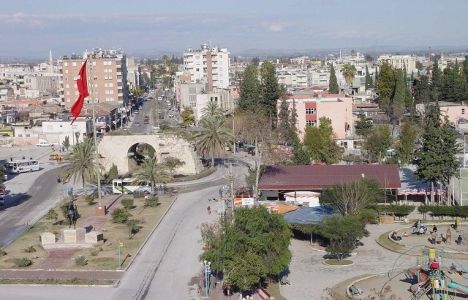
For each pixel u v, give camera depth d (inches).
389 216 3713.1
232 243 2428.6
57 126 7696.9
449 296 2359.7
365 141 5792.3
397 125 7140.8
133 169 5344.5
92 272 2785.4
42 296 2480.3
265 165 4628.4
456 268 2711.6
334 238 2962.6
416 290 2396.7
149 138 5497.1
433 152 3873.0
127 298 2445.9
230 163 5753.0
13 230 3671.3
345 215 3164.4
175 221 3772.1
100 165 4690.0
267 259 2459.4
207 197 4448.8
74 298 2449.6
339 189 3417.8
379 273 2726.4
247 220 2491.4
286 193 4136.3
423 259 2652.6
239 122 6432.1
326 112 6510.8
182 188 4835.1
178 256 3021.7
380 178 4114.2
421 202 4111.7
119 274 2758.4
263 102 7057.1
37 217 4005.9
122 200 4271.7
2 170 4825.3
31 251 3157.0
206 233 2955.2
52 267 2874.0
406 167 4955.7
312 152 5388.8
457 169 3924.7
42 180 5378.9
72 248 3213.6
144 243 3272.6
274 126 6850.4
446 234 3321.9
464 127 6820.9
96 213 3981.3
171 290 2532.0
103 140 5497.1
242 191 4478.3
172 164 5172.2
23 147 7598.4
